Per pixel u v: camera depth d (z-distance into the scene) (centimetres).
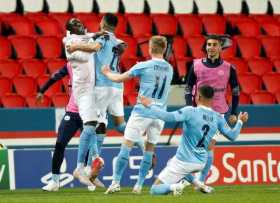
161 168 3841
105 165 3778
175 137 4459
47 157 3722
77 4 5728
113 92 3478
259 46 5534
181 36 5450
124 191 3378
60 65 4997
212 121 2967
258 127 4619
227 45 3366
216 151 3912
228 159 3931
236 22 5759
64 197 3038
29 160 3697
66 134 3409
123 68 5000
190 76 3359
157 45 3123
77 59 3291
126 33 5528
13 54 5162
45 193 3328
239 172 3947
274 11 5947
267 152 4019
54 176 3456
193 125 2941
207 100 2967
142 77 3111
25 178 3678
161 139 4441
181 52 5328
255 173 3978
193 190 3431
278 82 5191
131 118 3162
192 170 2980
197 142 2962
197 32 5641
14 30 5356
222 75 3328
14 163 3672
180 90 4562
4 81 4803
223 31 5684
